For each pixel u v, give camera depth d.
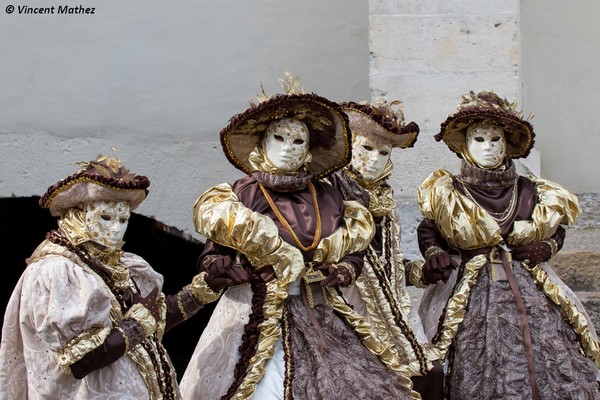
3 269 11.66
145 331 7.48
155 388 7.63
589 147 11.62
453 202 8.77
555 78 11.66
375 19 10.38
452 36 10.34
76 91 10.93
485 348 8.55
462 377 8.55
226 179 10.96
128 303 7.65
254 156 8.16
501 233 8.72
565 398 8.45
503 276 8.71
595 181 11.62
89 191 7.59
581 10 11.66
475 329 8.62
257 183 8.13
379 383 7.71
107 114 10.95
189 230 10.94
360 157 8.66
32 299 7.36
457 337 8.65
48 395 7.44
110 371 7.50
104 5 10.98
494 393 8.47
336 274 7.91
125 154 10.92
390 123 8.55
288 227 7.99
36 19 10.94
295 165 8.09
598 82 11.64
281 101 7.95
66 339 7.29
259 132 8.15
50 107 10.92
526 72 11.69
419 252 10.11
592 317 9.77
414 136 8.78
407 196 10.23
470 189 8.84
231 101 11.02
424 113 10.34
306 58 11.12
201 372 8.05
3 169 10.87
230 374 7.98
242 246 7.90
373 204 8.66
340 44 11.14
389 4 10.38
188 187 10.96
